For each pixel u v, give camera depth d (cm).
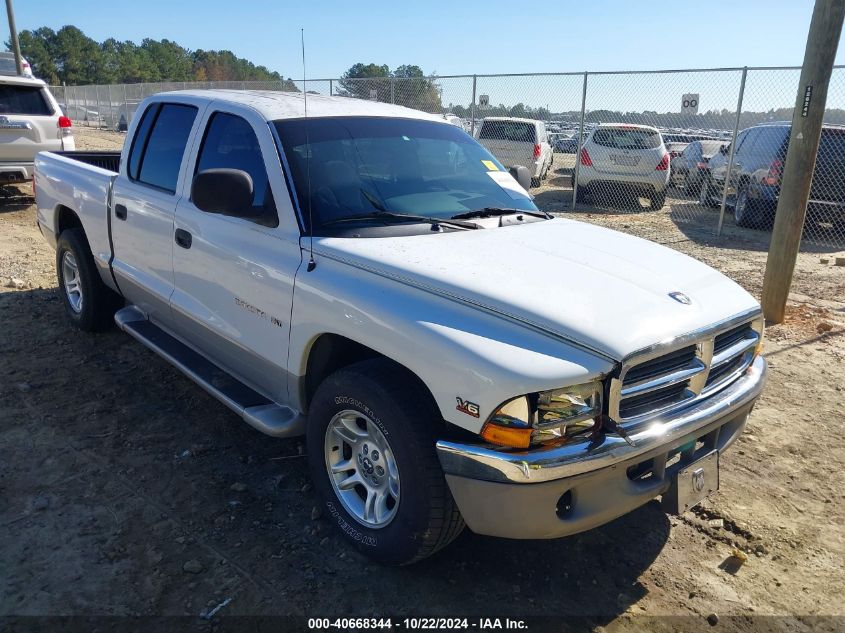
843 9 594
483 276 285
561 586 304
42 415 429
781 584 311
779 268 656
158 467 379
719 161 1369
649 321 267
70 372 492
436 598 292
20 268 757
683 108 1165
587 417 250
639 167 1373
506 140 1617
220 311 377
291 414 349
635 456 259
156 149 443
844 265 934
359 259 303
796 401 494
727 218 1311
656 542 337
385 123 404
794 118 622
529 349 251
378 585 298
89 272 532
